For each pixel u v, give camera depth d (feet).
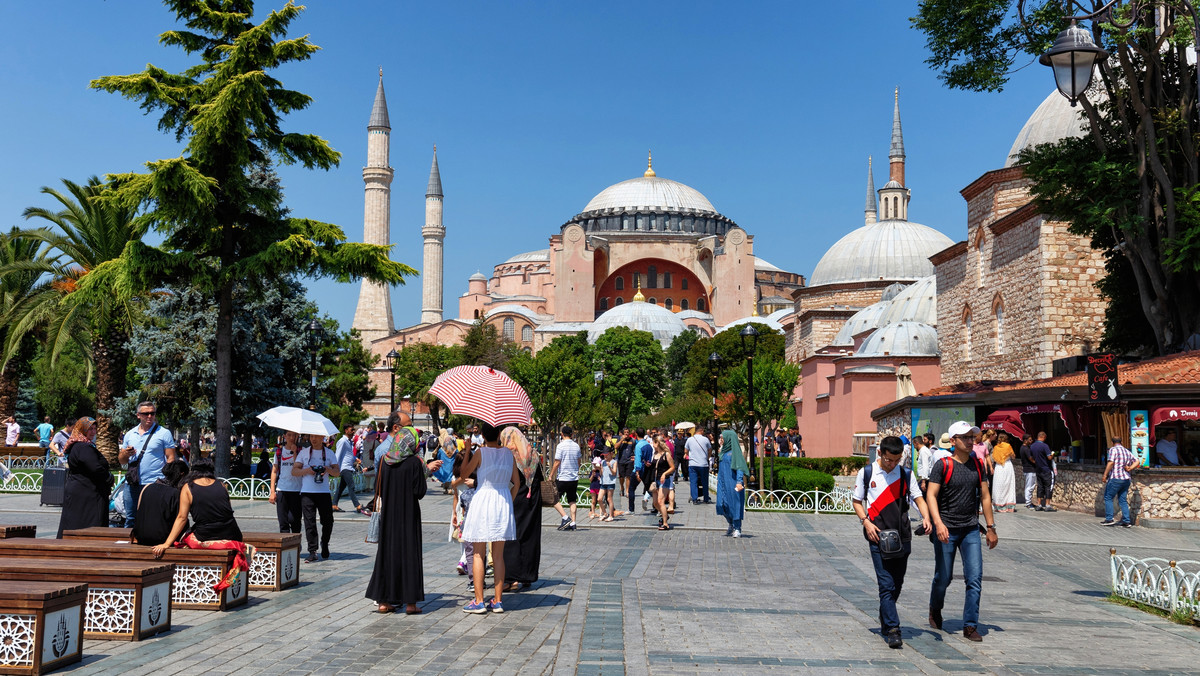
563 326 385.91
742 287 409.90
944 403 95.45
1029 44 82.53
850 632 28.53
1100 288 100.01
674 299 434.30
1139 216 79.97
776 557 48.06
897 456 27.58
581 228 401.29
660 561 45.47
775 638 27.22
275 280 86.58
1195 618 31.01
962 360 143.13
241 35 78.79
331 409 174.60
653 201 458.09
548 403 131.13
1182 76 82.02
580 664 23.30
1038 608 34.27
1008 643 27.48
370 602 32.22
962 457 29.30
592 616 29.84
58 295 101.24
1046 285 108.17
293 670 22.39
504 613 30.42
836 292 242.99
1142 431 68.80
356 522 63.10
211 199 77.20
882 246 244.42
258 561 34.47
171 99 78.74
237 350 108.99
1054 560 49.57
